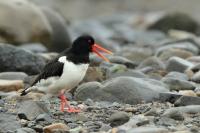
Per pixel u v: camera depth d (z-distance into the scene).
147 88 14.16
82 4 57.91
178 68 17.91
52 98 14.48
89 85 14.48
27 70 18.02
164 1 57.91
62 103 13.15
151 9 56.84
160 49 22.38
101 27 40.62
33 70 18.03
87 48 13.22
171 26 37.53
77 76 13.05
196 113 12.50
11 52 18.00
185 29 37.38
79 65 13.03
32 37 24.38
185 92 14.48
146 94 13.99
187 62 18.33
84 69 13.19
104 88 14.28
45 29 24.69
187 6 55.41
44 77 13.13
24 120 12.21
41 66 18.17
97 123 11.91
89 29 38.16
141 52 21.91
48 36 24.92
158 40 32.16
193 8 54.66
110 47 26.66
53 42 25.77
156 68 18.33
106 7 57.88
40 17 24.67
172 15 37.53
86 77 16.23
